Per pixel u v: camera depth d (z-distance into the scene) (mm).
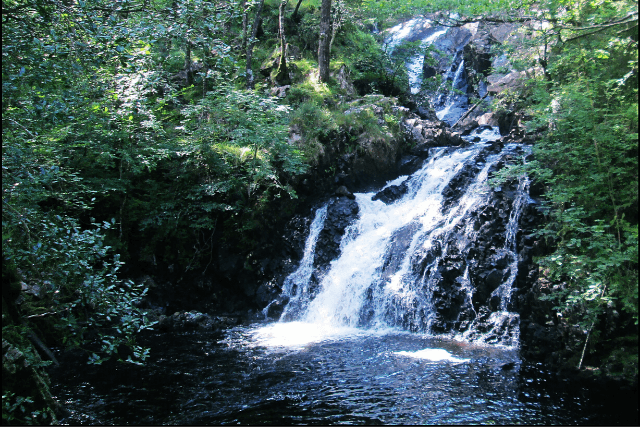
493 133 17500
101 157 12797
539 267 9570
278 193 14320
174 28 6020
